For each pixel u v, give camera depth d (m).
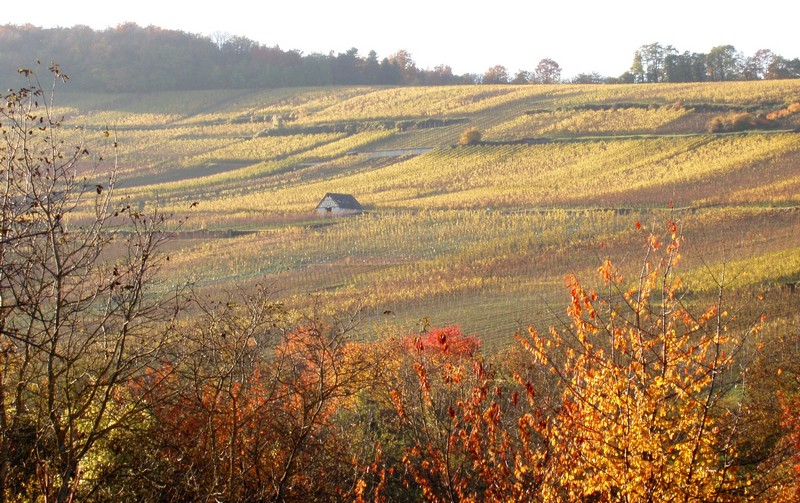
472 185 99.50
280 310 14.93
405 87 173.00
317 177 112.81
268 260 60.41
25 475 10.92
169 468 11.45
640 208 74.06
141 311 10.42
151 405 10.49
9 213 9.77
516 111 138.12
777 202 68.81
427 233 69.12
